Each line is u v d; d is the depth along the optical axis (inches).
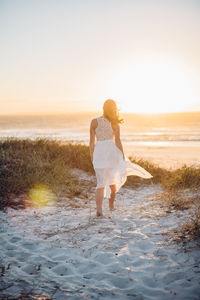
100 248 116.6
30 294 82.4
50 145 336.8
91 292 84.3
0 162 253.4
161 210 168.9
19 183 208.8
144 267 99.0
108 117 160.6
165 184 255.8
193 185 229.0
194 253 105.3
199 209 153.9
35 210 172.9
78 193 220.4
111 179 162.4
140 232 132.9
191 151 636.1
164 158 526.9
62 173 251.1
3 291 83.4
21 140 354.3
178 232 126.5
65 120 3157.0
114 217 160.7
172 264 99.4
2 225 144.4
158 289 85.2
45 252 113.7
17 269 98.5
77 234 133.2
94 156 161.5
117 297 81.6
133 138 1038.4
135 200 211.3
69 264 103.3
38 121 2955.2
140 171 173.0
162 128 1600.6
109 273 96.0
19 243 122.6
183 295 81.4
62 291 84.6
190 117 2672.2
